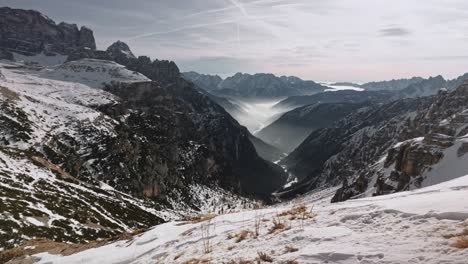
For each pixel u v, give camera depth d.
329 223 10.24
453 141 86.50
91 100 192.25
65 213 58.69
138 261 15.48
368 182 127.62
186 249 13.23
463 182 15.83
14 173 72.94
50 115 142.00
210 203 178.62
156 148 181.38
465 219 7.45
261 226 12.72
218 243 12.17
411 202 10.27
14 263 25.14
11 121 115.19
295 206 16.89
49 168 91.38
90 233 54.44
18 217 47.75
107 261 17.98
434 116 177.38
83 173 113.75
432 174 82.44
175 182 174.62
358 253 6.81
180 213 130.88
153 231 20.38
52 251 25.78
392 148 118.31
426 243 6.50
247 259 8.73
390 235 7.58
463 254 5.53
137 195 129.38
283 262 7.62
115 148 138.62
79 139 130.38
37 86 194.25
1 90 140.00
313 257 7.30
